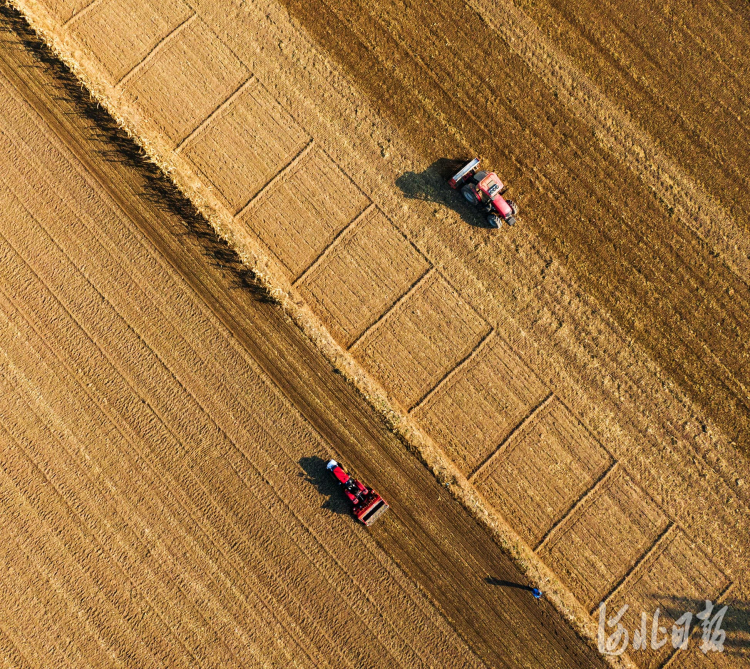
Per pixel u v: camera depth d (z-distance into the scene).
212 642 16.23
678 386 17.50
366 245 17.59
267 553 16.53
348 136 17.89
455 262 17.62
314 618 16.36
